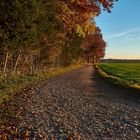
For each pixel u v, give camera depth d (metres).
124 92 29.08
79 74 60.97
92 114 16.97
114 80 41.50
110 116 16.50
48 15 30.58
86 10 20.28
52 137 11.91
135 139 11.89
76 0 20.08
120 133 12.79
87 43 95.56
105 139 11.80
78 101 21.88
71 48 74.06
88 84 37.28
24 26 24.61
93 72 72.25
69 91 28.25
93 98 23.98
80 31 26.55
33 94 24.59
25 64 41.31
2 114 15.84
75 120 15.21
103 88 32.81
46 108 18.41
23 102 20.31
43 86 31.62
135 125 14.34
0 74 29.12
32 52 38.03
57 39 45.53
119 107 19.77
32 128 13.25
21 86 28.97
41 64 52.75
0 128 12.80
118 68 100.06
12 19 23.53
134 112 17.95
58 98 23.00
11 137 11.73
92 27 27.33
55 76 50.53
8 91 24.17
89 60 185.75
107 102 22.00
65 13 23.78
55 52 50.28
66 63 81.31
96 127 13.80
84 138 11.84
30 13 25.03
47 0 28.39
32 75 42.59
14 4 23.09
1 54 29.30
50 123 14.33
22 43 27.03
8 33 24.09
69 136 12.03
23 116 15.76
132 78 48.59
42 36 34.84
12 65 33.53
